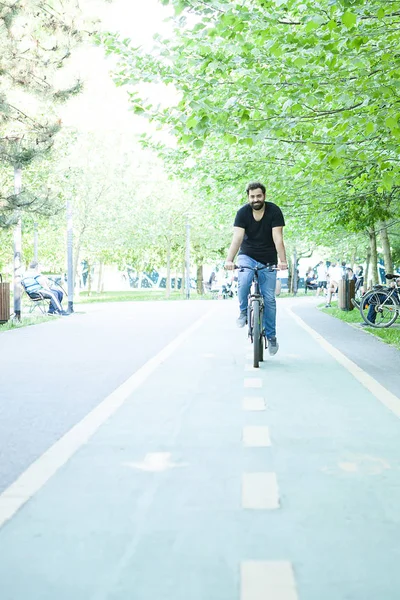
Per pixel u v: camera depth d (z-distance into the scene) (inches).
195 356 407.5
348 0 329.7
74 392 285.7
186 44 413.4
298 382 306.2
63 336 549.6
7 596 104.2
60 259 1952.5
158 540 124.8
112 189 1736.0
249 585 106.7
